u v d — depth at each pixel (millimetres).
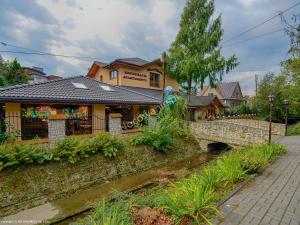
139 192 7914
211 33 23516
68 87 13570
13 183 7074
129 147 11320
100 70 24359
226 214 3598
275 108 24406
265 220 3402
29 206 7066
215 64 22516
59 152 8414
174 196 4035
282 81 23828
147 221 3471
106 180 9531
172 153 13617
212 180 4754
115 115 11734
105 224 3115
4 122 10094
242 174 5441
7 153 7148
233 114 35000
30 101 10188
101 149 9828
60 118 9367
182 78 24797
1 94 9703
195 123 16641
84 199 7773
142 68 23125
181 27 24625
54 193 7824
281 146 9133
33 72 37188
